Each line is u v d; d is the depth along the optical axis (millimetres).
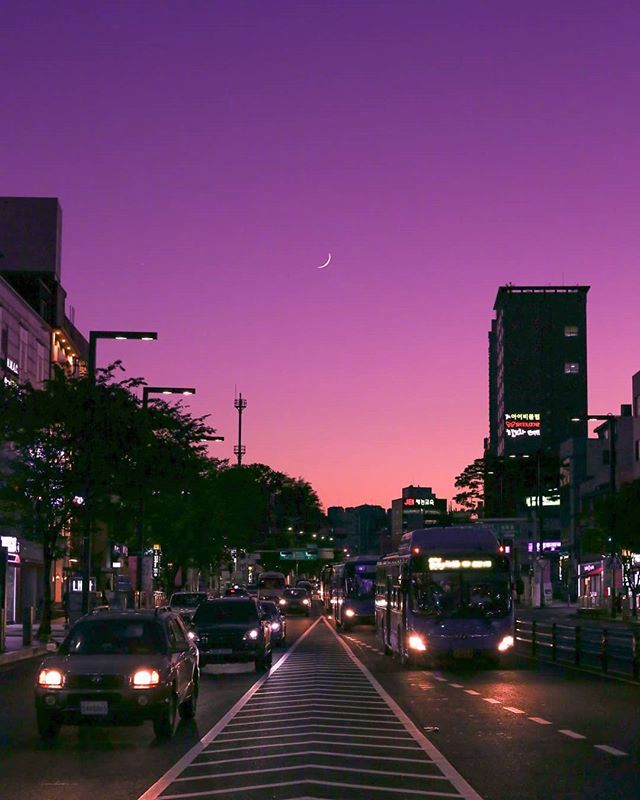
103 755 15445
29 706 22438
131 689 16750
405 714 20094
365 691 25109
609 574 85625
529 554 120688
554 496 144000
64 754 15578
